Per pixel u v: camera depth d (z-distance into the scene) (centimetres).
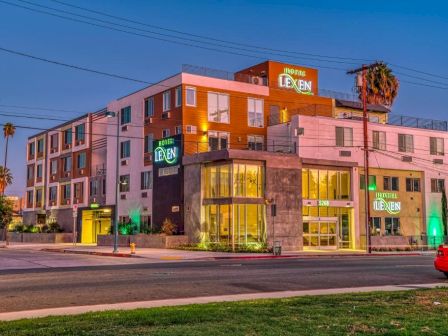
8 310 1234
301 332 895
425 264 2766
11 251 4244
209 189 4366
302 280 1880
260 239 4203
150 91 5184
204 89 4838
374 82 6988
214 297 1430
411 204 5344
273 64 5550
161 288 1625
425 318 1034
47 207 7112
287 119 5312
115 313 1104
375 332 896
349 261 3048
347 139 4972
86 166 6275
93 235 6169
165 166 4800
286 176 4381
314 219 4578
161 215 4812
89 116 6322
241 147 4978
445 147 5616
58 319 1032
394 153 5253
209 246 4125
